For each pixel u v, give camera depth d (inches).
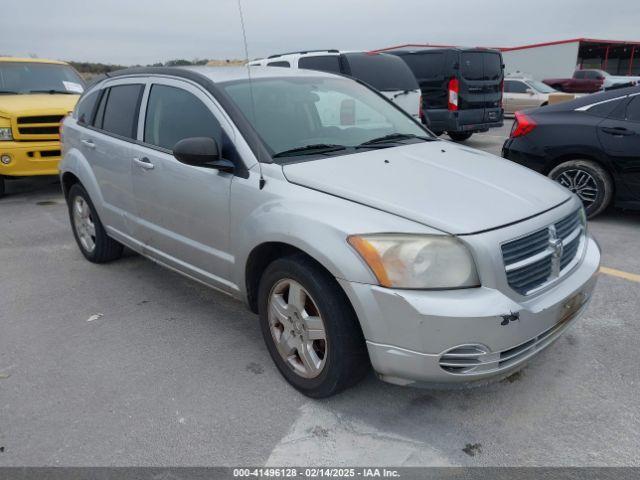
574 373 123.9
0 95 332.2
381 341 100.2
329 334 107.2
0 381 127.4
